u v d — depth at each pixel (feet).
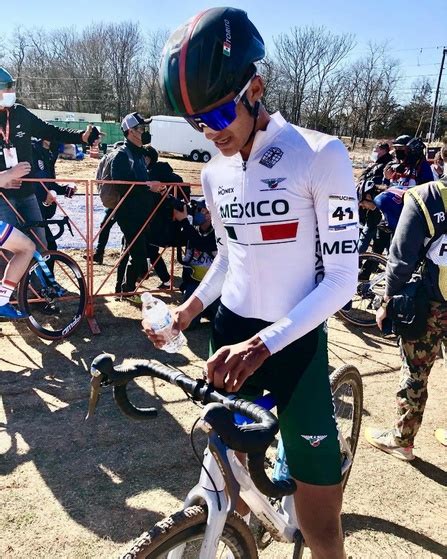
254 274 5.29
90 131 16.87
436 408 12.35
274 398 5.35
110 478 9.23
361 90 180.34
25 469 9.34
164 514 8.41
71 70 231.50
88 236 16.03
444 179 8.29
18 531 7.88
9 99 14.47
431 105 169.58
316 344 5.26
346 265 4.78
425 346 9.28
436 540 8.21
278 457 6.53
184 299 16.83
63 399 11.82
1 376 12.78
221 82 4.39
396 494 9.23
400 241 8.48
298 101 176.65
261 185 5.00
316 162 4.74
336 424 5.40
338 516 5.45
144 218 17.40
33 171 17.70
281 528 5.73
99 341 15.14
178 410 11.53
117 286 18.94
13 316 13.56
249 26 4.64
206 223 16.15
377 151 21.61
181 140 110.32
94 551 7.59
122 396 5.24
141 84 223.30
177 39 4.46
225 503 4.72
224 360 4.44
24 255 12.69
